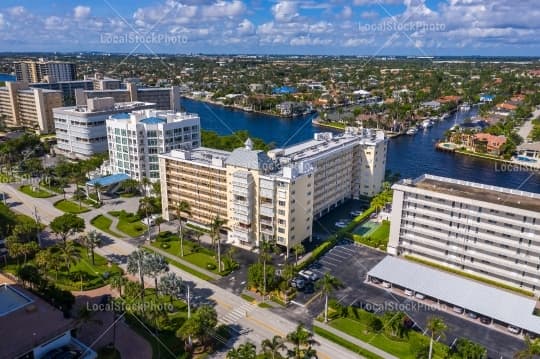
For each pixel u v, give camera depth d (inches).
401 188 5398.6
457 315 4308.6
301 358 3302.2
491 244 4963.1
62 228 5324.8
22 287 4458.7
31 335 3449.8
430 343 3538.4
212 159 6058.1
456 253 5206.7
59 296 4136.3
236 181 5511.8
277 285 4766.2
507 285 4877.0
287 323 4178.2
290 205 5329.7
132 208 7224.4
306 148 6943.9
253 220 5693.9
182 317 4249.5
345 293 4690.0
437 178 5920.3
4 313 3759.8
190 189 6328.7
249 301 4547.2
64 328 3563.0
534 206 4891.7
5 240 5260.8
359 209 7140.8
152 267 4330.7
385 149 7805.1
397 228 5526.6
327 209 6978.4
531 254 4726.9
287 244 5462.6
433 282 4690.0
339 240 5999.0
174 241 5935.0
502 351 3769.7
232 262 5265.8
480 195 5246.1
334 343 3885.3
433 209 5270.7
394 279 4741.6
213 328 3973.9
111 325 4124.0
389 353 3737.7
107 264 5290.4
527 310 4188.0
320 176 6520.7
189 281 4923.7
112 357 3631.9
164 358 3666.3
